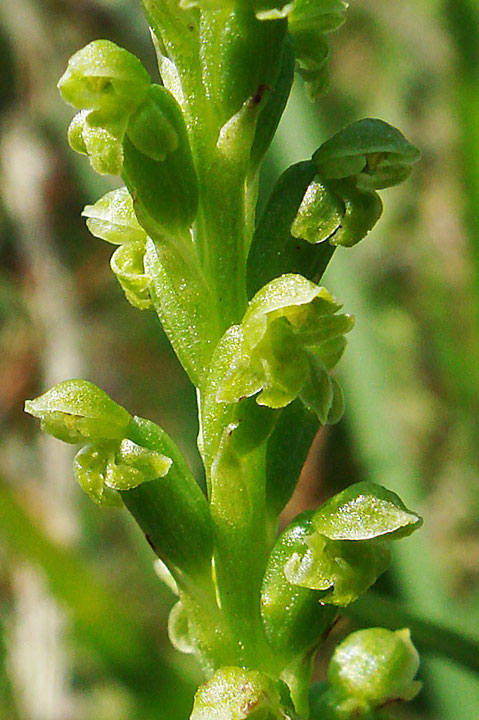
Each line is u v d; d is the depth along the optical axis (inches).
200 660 2.4
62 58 4.2
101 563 3.8
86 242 4.2
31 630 3.3
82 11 4.1
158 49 2.5
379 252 4.6
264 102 2.4
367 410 3.3
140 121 2.3
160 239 2.4
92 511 3.8
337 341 2.4
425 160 4.6
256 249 2.4
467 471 4.0
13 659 3.3
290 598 2.4
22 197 4.1
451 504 4.0
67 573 2.9
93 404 2.4
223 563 2.4
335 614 2.4
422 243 4.5
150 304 2.5
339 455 4.1
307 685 2.4
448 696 3.1
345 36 4.9
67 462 3.8
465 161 3.2
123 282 2.5
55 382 4.1
